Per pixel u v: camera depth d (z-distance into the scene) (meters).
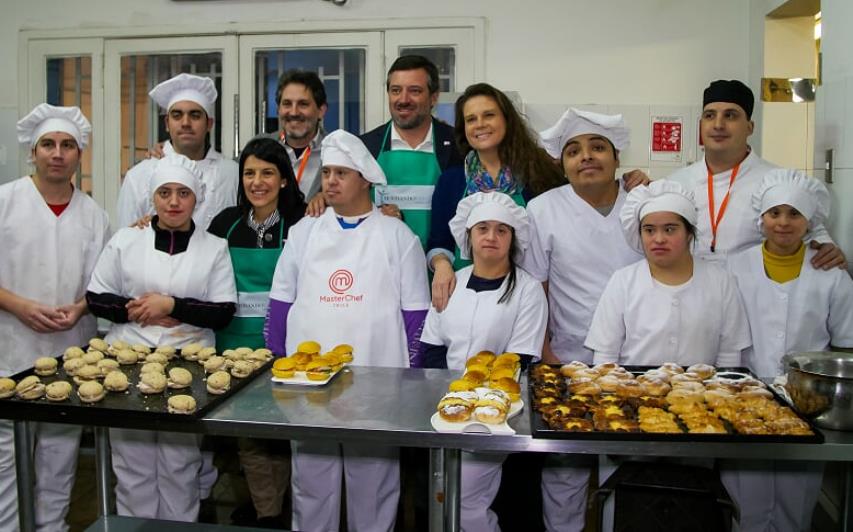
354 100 3.45
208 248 2.10
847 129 2.19
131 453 2.04
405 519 2.50
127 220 2.62
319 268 1.97
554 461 2.08
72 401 1.51
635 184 2.12
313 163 2.72
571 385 1.59
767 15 3.05
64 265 2.22
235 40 3.46
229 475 2.87
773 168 2.18
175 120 2.49
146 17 3.51
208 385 1.56
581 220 2.07
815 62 3.07
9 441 2.09
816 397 1.36
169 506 2.08
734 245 2.13
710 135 2.14
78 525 2.42
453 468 1.42
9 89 3.64
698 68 3.26
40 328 2.11
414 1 3.37
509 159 2.16
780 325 1.94
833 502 2.12
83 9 3.55
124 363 1.78
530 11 3.31
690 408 1.43
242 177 2.18
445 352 1.97
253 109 3.49
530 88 3.34
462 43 3.35
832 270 1.91
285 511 2.49
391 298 1.98
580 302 2.09
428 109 2.38
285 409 1.46
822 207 1.94
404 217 2.41
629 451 1.30
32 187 2.21
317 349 1.75
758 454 1.29
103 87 3.56
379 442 1.34
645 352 1.85
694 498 1.45
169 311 1.98
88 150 3.61
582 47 3.30
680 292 1.83
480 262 1.91
